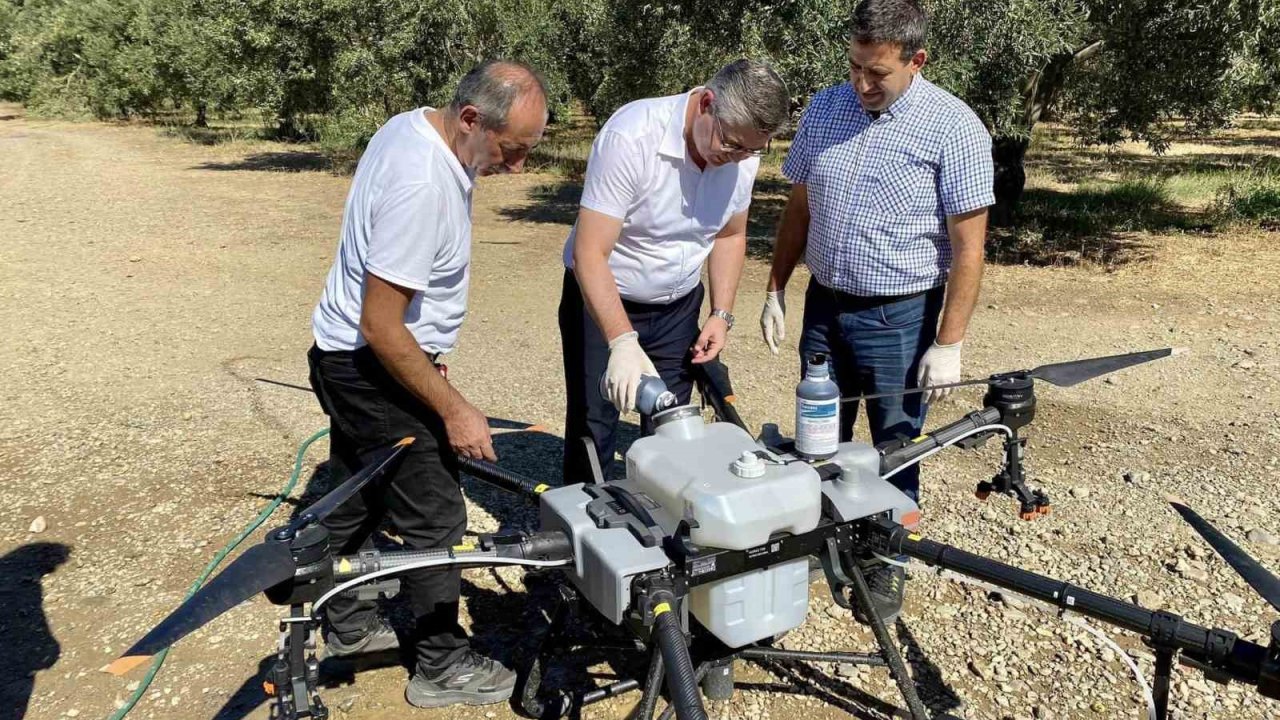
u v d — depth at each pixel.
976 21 7.52
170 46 25.41
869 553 2.37
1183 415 5.23
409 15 17.05
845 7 7.64
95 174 17.44
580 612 3.09
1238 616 3.30
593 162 2.84
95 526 4.07
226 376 6.07
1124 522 3.97
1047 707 2.84
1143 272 8.75
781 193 14.31
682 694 1.77
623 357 2.57
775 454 2.26
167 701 2.95
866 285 3.12
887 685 2.94
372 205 2.45
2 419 5.33
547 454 4.77
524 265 9.46
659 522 2.15
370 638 3.09
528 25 18.88
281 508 4.20
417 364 2.46
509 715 2.85
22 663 3.15
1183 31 8.69
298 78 18.25
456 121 2.44
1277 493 4.23
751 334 6.93
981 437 2.59
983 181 2.89
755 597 2.21
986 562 2.10
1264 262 8.98
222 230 11.60
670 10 10.62
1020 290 8.20
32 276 9.01
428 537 2.73
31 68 34.84
